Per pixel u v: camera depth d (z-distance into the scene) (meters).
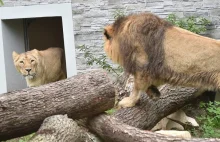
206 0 9.90
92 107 5.88
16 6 10.54
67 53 10.41
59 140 5.32
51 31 13.16
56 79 10.41
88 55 10.23
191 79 6.07
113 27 6.53
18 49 11.37
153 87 6.44
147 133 5.65
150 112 6.62
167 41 6.12
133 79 6.89
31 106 5.43
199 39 6.07
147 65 6.16
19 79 11.19
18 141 7.00
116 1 10.25
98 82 5.90
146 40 6.17
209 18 9.91
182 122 7.83
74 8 10.37
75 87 5.79
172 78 6.14
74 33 10.41
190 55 6.01
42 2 10.45
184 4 10.00
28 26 12.16
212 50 5.97
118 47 6.41
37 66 9.70
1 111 5.21
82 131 5.79
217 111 7.72
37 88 5.62
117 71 9.80
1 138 5.42
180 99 7.23
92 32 10.35
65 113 5.71
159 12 10.12
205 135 7.20
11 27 11.11
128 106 6.46
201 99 8.75
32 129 5.58
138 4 10.18
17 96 5.38
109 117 5.99
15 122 5.32
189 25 9.51
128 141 5.69
